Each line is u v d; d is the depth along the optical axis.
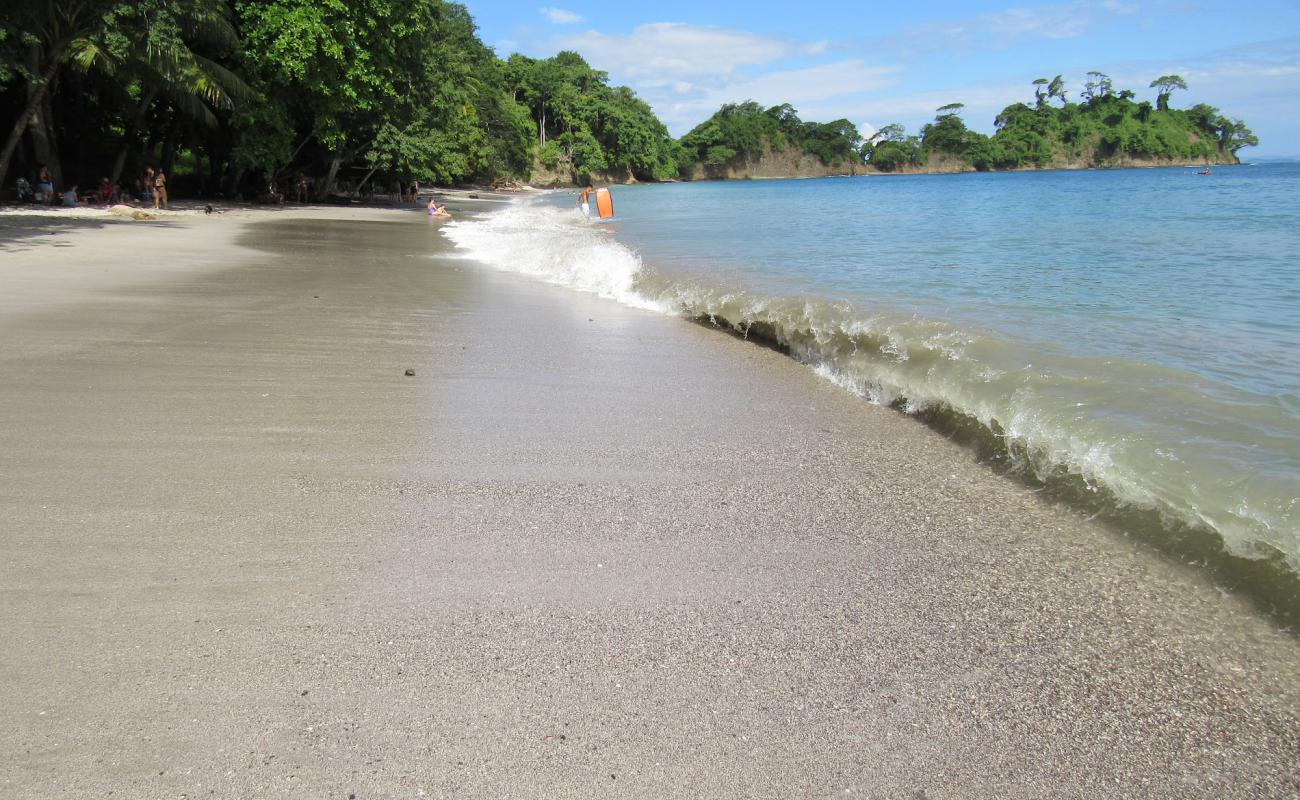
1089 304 8.80
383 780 2.15
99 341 6.77
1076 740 2.42
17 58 20.06
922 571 3.40
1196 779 2.28
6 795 2.04
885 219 25.34
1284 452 4.24
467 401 5.65
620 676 2.64
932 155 151.25
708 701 2.53
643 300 10.34
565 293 10.77
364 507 3.82
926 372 6.27
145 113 26.12
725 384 6.39
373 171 37.28
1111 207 29.19
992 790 2.22
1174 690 2.65
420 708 2.44
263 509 3.74
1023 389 5.53
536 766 2.23
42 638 2.68
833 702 2.55
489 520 3.75
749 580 3.29
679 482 4.32
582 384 6.25
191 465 4.22
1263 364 6.05
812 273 11.96
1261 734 2.45
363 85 29.16
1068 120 144.62
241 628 2.79
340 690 2.50
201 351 6.64
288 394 5.59
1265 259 12.65
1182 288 9.88
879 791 2.20
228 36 25.16
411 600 3.03
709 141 147.00
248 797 2.08
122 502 3.73
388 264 13.25
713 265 13.14
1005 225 21.38
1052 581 3.33
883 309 8.60
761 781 2.21
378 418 5.17
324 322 8.10
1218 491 3.85
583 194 28.00
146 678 2.51
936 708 2.54
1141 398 5.21
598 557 3.44
